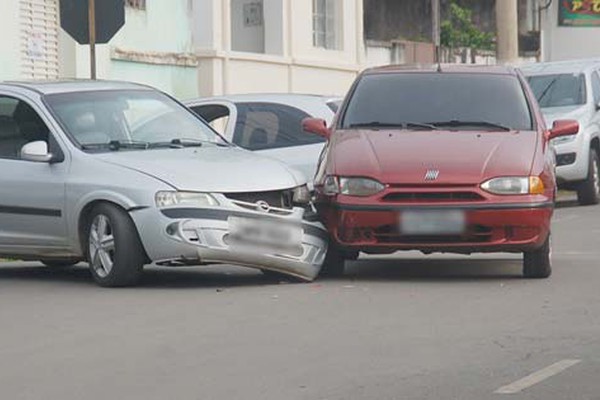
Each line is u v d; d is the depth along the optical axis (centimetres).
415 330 1049
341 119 1405
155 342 1021
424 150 1294
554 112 2414
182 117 1444
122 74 2473
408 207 1256
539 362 934
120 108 1405
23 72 2264
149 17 2561
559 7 4575
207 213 1248
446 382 878
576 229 1950
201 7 2836
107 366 943
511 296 1212
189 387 875
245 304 1186
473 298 1203
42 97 1384
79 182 1303
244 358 957
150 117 1417
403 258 1548
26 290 1313
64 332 1072
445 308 1148
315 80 3275
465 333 1035
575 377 889
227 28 2884
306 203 1326
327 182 1298
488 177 1256
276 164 1337
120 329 1077
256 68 2997
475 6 4388
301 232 1291
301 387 869
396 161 1278
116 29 1662
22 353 995
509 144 1304
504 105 1395
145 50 2547
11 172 1358
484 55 4125
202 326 1081
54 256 1355
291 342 1009
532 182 1260
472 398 837
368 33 3988
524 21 4434
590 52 4591
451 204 1250
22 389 883
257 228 1266
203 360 954
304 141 1587
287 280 1345
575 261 1492
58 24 2359
